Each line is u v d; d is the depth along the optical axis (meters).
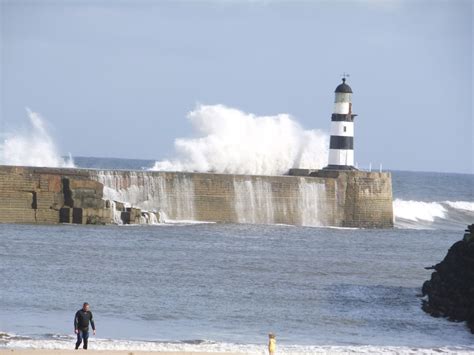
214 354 114.62
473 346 129.00
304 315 146.00
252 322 140.62
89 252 196.12
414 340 131.75
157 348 119.50
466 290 144.12
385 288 170.88
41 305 144.38
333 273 188.88
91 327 123.69
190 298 156.00
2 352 108.62
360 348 124.12
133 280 169.25
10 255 186.62
